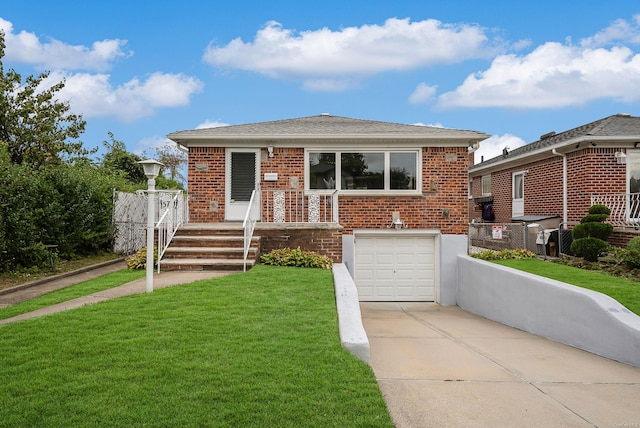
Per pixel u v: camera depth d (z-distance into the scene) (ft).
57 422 11.66
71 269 37.91
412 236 47.70
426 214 46.44
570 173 53.57
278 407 12.69
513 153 73.20
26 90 59.00
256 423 11.87
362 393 13.71
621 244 45.83
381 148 46.39
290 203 45.93
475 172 81.61
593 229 45.52
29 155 57.16
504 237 59.98
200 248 37.11
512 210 68.80
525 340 25.98
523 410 14.58
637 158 50.06
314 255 36.91
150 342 17.34
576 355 22.00
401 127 49.11
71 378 14.14
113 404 12.59
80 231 41.78
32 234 35.68
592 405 15.21
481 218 79.25
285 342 17.58
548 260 48.85
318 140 45.93
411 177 46.70
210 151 46.32
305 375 14.74
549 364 20.16
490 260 49.21
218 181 46.24
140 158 87.45
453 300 46.26
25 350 16.48
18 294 29.09
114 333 18.42
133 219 52.49
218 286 27.53
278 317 20.95
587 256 44.14
